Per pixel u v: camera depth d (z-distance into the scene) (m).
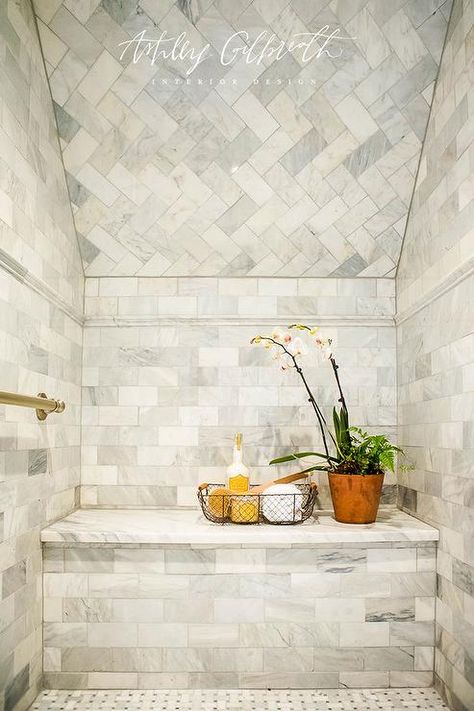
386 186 2.40
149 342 2.63
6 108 1.77
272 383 2.61
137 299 2.63
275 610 2.10
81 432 2.60
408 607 2.11
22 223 1.89
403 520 2.31
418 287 2.35
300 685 2.09
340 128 2.26
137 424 2.61
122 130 2.25
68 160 2.32
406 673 2.10
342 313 2.64
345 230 2.50
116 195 2.40
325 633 2.10
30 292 1.95
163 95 2.17
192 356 2.62
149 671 2.08
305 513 2.22
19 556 1.86
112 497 2.58
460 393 1.92
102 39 2.07
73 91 2.18
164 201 2.42
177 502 2.58
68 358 2.41
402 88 2.18
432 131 2.21
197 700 2.00
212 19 2.03
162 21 2.04
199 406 2.61
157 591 2.09
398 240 2.54
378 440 2.29
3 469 1.72
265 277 2.64
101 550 2.10
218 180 2.37
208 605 2.09
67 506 2.41
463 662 1.86
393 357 2.63
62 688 2.07
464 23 1.92
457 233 1.96
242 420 2.60
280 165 2.33
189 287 2.63
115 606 2.09
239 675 2.08
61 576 2.09
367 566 2.12
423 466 2.27
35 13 2.02
